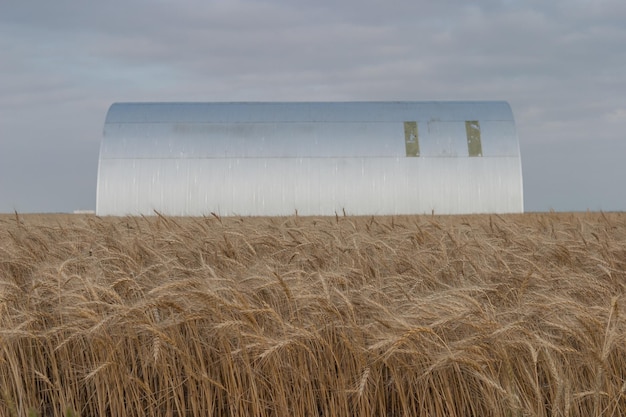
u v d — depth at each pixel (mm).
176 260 8703
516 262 8773
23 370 6902
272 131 39156
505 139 39281
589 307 6289
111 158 38250
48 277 7426
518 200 38438
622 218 16484
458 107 41062
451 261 8906
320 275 6586
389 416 6699
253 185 37625
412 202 37781
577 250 9477
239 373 6605
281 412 6508
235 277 7691
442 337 6246
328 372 6531
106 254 9211
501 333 5883
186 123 39594
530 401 6023
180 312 6246
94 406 6965
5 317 6699
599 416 5777
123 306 6137
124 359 6805
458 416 6441
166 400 6648
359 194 37688
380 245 9719
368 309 6688
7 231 11445
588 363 5957
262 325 6758
